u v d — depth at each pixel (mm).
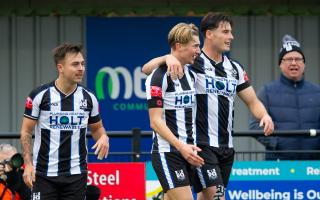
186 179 17719
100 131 18828
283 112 22359
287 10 32812
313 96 22469
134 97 32250
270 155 22125
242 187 21453
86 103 18422
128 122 32125
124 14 32531
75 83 18281
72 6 32625
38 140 18375
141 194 21375
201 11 32625
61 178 18328
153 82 17609
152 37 32500
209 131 18266
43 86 18328
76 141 18391
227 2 32875
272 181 21453
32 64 32469
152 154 17984
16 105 32406
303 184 21453
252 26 32750
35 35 32469
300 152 21672
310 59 32875
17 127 32406
